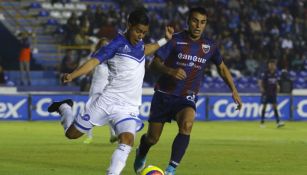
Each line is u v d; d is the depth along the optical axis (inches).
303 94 2896.2
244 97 2694.4
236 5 3649.1
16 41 3262.8
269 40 3518.7
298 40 3599.9
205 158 1293.1
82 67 822.5
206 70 3225.9
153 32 3334.2
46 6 3503.9
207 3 3582.7
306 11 3791.8
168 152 1397.6
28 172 1057.5
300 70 3467.0
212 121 2640.3
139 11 853.2
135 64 866.8
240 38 3452.3
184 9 3560.5
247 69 3339.1
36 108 2495.1
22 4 3479.3
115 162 819.4
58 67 3169.3
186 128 937.5
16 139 1708.9
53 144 1562.5
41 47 3248.0
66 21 3440.0
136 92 875.4
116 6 3595.0
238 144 1640.0
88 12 3277.6
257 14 3678.6
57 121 2498.8
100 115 869.8
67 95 2498.8
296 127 2405.3
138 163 1021.2
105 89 875.4
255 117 2716.5
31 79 3090.6
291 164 1219.2
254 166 1177.4
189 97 970.7
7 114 2464.3
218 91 2962.6
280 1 3818.9
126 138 836.0
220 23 3491.6
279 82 2967.5
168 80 970.7
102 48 851.4
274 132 2142.0
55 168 1111.0
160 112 979.3
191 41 976.3
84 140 1690.5
